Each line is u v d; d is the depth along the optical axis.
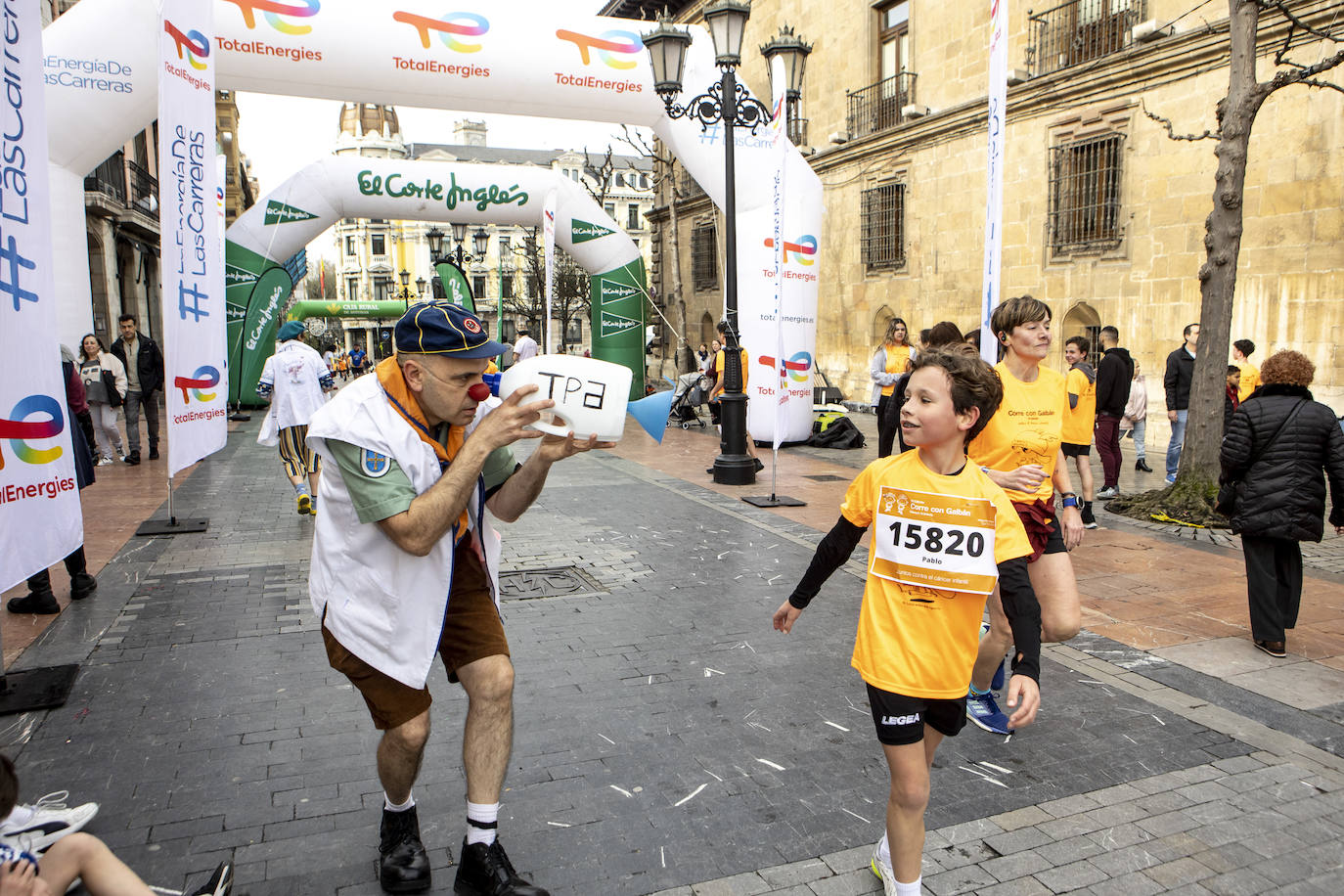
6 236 3.49
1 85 3.47
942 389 2.26
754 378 12.52
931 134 16.38
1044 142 14.03
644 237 78.94
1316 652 4.50
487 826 2.46
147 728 3.60
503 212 18.03
